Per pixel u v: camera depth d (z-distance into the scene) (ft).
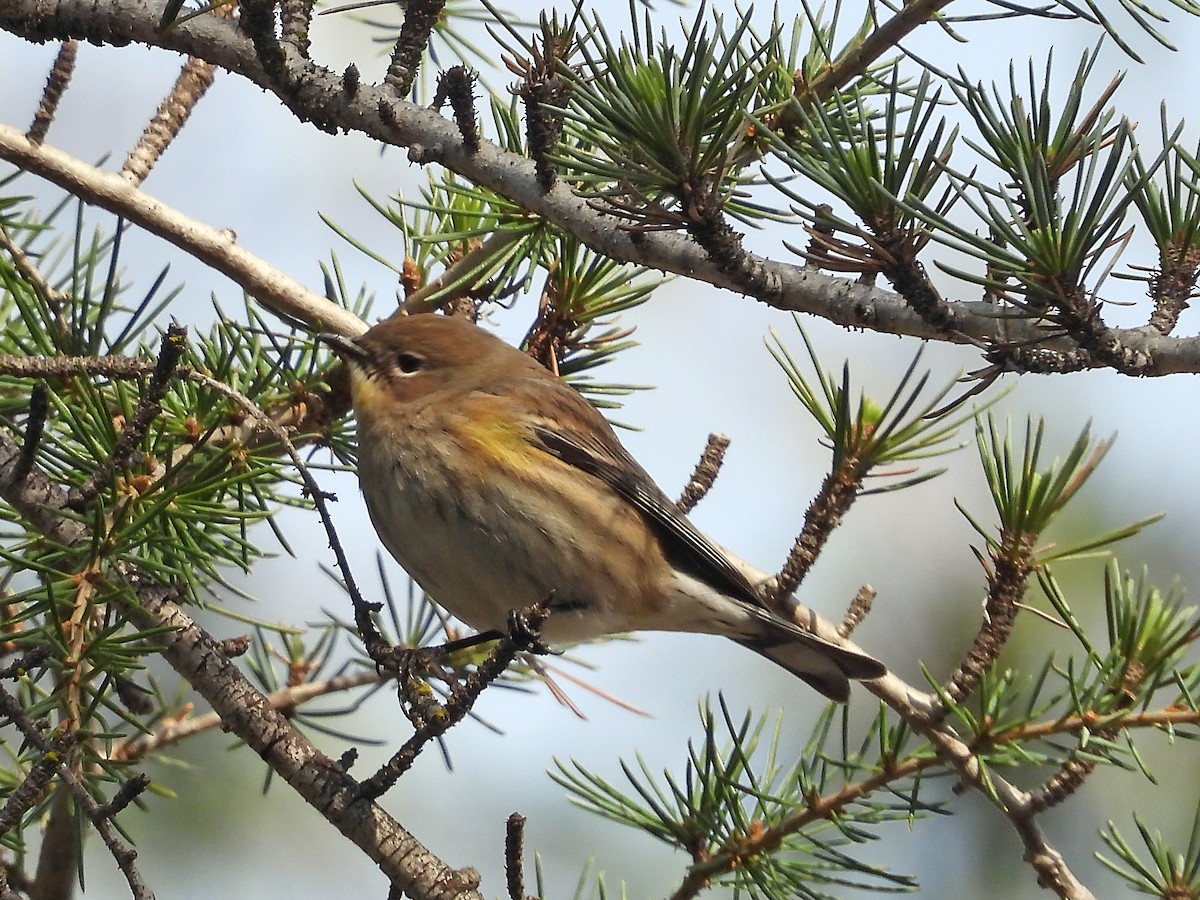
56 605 21.94
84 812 22.21
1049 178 22.22
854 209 21.85
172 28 25.67
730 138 23.35
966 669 27.53
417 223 33.55
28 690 28.14
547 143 24.67
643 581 33.88
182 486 23.88
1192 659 37.93
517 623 22.21
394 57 26.08
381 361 32.65
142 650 22.27
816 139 21.89
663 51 22.31
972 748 27.30
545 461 32.78
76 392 26.02
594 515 33.12
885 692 30.81
